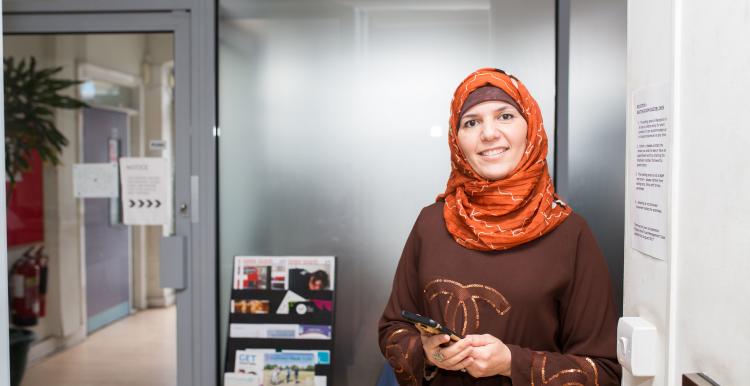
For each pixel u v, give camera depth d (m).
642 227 1.06
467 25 2.23
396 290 1.54
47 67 2.39
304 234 2.33
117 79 2.36
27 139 2.41
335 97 2.29
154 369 2.41
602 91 2.15
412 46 2.26
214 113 2.32
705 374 0.82
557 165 2.18
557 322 1.38
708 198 0.81
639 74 1.08
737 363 0.73
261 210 2.34
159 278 2.38
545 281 1.32
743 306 0.72
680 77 0.90
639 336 1.01
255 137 2.33
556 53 2.18
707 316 0.81
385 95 2.28
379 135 2.29
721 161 0.77
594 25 2.14
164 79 2.34
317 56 2.29
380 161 2.29
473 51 2.23
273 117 2.32
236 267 2.29
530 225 1.34
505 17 2.21
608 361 1.31
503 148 1.38
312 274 2.27
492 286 1.34
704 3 0.82
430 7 2.24
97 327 2.44
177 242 2.34
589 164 2.17
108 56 2.37
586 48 2.15
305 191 2.32
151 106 2.36
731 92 0.74
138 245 2.40
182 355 2.38
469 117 1.41
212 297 2.34
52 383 2.45
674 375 0.93
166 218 2.38
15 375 2.43
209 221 2.33
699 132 0.83
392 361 1.43
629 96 1.14
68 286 2.44
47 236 2.43
